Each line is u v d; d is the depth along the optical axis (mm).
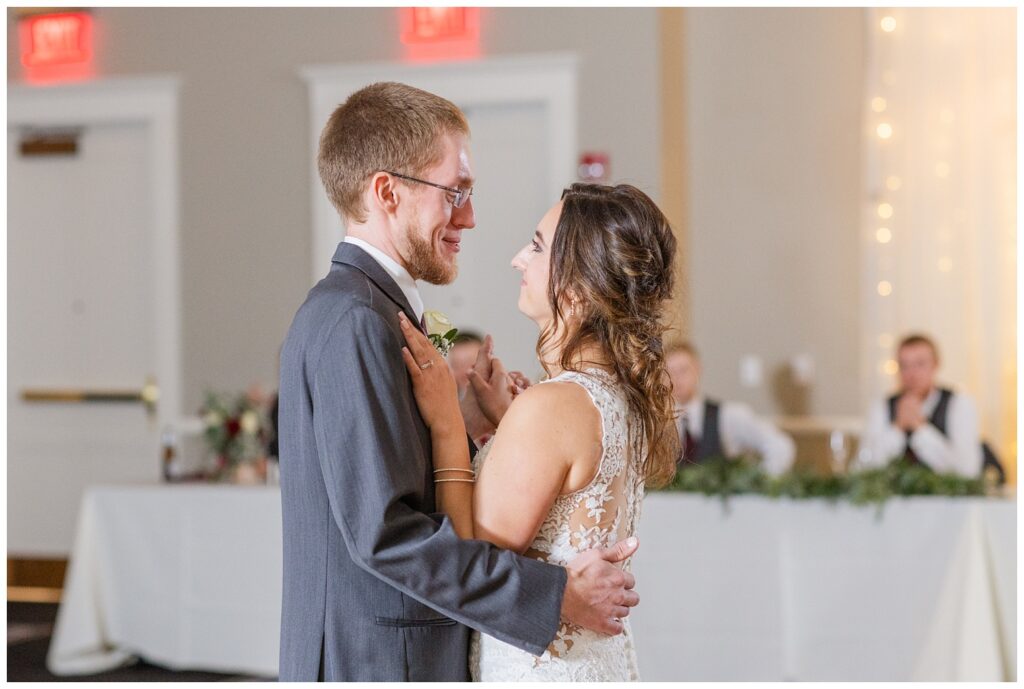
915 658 3734
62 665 4512
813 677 3822
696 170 6375
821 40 6359
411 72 6113
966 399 4887
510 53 6047
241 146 6355
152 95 6473
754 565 3879
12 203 6734
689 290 6238
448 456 1763
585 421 1746
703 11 6391
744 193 6367
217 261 6383
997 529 3672
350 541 1646
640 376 1808
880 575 3777
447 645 1800
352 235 1885
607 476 1775
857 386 6359
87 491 4602
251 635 4348
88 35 6543
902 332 6285
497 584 1669
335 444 1664
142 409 6496
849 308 6371
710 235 6367
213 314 6383
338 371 1682
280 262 6309
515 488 1724
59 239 6691
